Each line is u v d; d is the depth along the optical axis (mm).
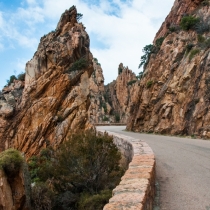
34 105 26969
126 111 93625
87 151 12859
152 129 29844
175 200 5941
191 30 30672
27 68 28938
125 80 99875
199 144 15586
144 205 4152
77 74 29078
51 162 14977
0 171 11922
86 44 31297
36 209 12656
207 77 22375
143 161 7301
